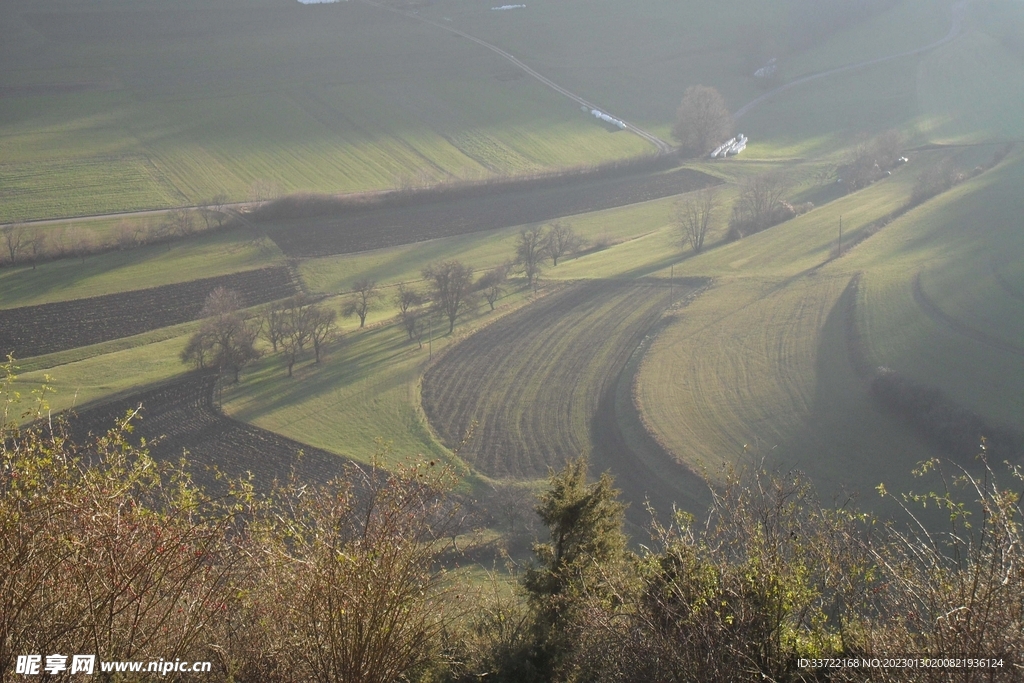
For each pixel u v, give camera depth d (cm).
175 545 761
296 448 4291
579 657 1022
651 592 976
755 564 925
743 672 871
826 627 925
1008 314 4947
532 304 6575
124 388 5050
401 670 819
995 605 762
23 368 5497
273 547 805
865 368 4588
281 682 788
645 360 5212
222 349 5269
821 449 3912
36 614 716
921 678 780
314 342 5572
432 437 4431
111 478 810
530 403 4850
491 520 3095
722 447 4069
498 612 1122
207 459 4166
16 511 729
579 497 1312
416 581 820
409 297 6375
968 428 3744
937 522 3045
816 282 6241
